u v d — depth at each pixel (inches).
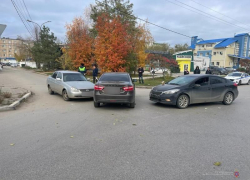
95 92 315.9
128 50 903.1
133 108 331.3
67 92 378.6
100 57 871.1
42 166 138.1
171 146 174.7
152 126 232.4
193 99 345.7
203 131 217.0
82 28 1225.4
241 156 156.9
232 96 385.4
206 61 2034.9
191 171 133.9
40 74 1364.4
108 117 269.7
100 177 125.6
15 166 137.9
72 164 141.2
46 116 270.4
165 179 124.3
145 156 154.7
